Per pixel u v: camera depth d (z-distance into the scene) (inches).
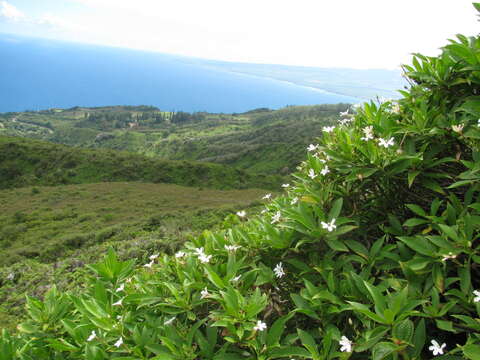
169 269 95.8
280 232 85.6
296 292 81.7
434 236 64.9
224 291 73.6
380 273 77.7
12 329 424.2
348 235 82.3
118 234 893.8
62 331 88.7
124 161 2635.3
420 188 83.4
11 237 1263.5
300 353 61.3
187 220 954.7
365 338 59.5
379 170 78.0
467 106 72.3
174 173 2527.1
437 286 62.0
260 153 4315.9
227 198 1840.6
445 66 82.2
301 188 92.6
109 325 77.9
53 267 637.9
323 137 103.2
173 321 76.9
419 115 79.3
